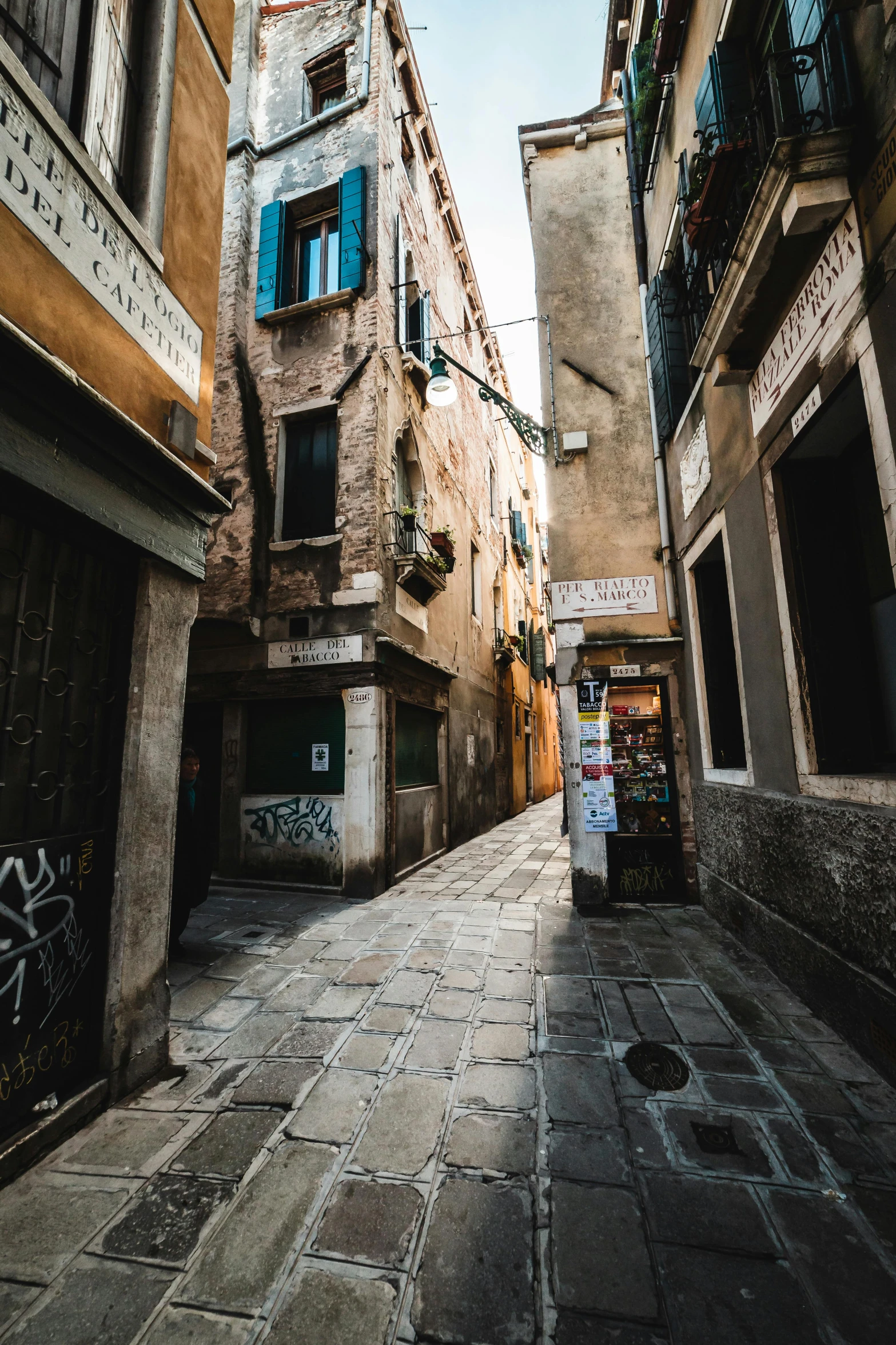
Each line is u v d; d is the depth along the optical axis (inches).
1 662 93.9
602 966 169.8
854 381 116.0
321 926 216.1
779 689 153.2
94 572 113.7
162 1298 68.1
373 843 262.2
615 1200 81.8
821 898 133.4
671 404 235.6
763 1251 73.0
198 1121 101.6
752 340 155.6
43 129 97.0
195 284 143.3
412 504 353.1
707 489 203.2
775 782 158.1
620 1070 115.1
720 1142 93.4
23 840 96.7
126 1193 84.6
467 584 484.7
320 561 287.4
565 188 287.1
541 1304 66.6
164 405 128.3
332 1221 79.0
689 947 184.4
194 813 187.2
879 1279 68.9
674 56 208.5
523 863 347.9
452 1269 71.4
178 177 138.9
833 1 106.4
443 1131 97.8
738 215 144.1
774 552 150.3
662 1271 70.5
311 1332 63.8
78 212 105.0
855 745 138.5
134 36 132.5
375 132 321.4
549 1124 99.0
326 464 304.0
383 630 281.3
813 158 108.9
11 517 95.7
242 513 297.9
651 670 246.2
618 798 247.3
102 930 111.4
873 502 134.5
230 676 294.0
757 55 154.6
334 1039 130.2
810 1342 61.9
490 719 543.8
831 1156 89.7
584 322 274.2
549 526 262.5
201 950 189.3
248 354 322.3
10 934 93.0
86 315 106.3
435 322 434.3
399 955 183.5
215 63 157.8
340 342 304.0
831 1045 122.1
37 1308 66.8
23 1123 92.8
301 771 283.9
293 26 366.6
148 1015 116.3
